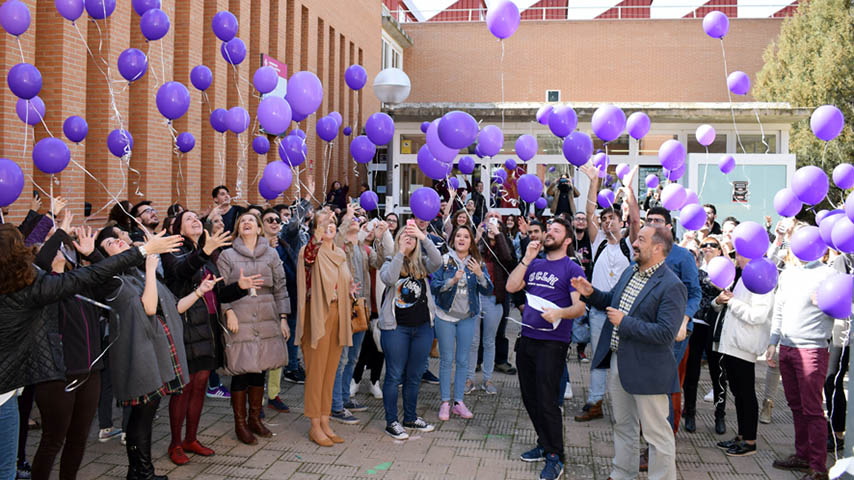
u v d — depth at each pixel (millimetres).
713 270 5195
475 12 29641
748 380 5637
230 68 12867
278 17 14703
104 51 9445
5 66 7914
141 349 4492
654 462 4570
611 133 6027
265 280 5680
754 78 27453
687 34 27797
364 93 21797
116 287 4480
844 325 5668
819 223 5270
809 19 23562
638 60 27953
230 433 5980
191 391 5367
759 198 13898
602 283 6594
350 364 6723
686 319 5188
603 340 4949
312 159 16797
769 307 5543
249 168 13445
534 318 5273
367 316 6777
